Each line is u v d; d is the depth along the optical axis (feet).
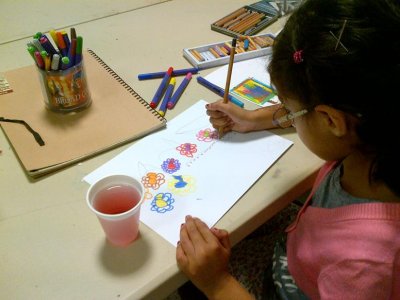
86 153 2.42
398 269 1.69
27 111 2.70
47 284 1.82
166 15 3.84
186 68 3.16
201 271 1.92
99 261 1.90
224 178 2.31
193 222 2.02
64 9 3.96
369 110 1.57
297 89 1.78
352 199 1.92
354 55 1.51
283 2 3.88
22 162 2.35
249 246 2.85
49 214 2.11
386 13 1.51
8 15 3.86
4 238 2.00
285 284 2.46
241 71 3.17
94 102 2.79
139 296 1.79
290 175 2.33
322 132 1.84
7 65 3.18
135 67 3.17
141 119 2.66
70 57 2.55
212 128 2.65
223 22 3.67
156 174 2.33
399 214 1.73
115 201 2.02
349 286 1.73
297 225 2.32
